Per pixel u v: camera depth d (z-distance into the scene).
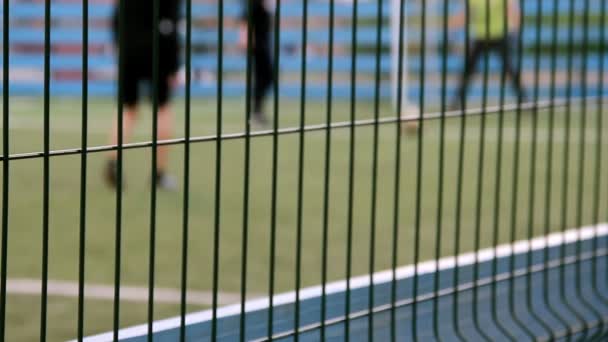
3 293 2.28
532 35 19.55
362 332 3.55
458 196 3.51
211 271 5.86
